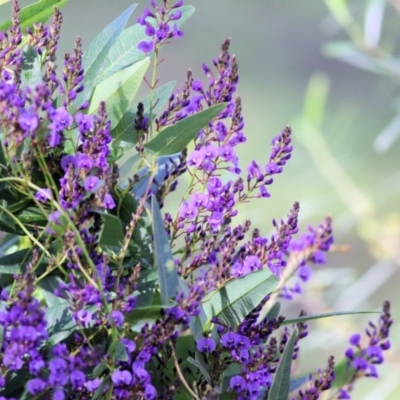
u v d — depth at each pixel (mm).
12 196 1502
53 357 1434
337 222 2771
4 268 1482
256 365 1466
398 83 2744
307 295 2357
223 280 1464
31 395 1433
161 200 1542
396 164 4723
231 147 1494
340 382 1598
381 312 1510
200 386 1488
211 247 1483
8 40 1506
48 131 1426
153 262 1482
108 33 1546
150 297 1473
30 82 1512
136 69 1521
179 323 1429
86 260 1453
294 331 1457
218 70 1513
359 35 2613
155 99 1538
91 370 1446
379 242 2578
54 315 1452
